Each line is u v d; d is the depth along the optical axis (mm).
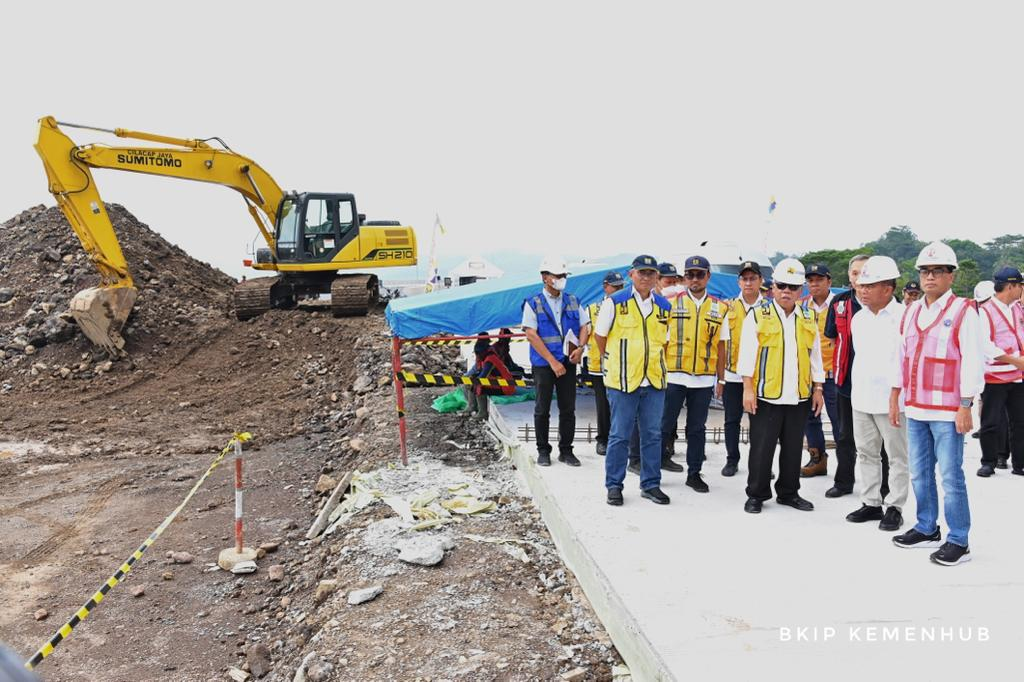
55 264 20828
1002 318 6449
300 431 11945
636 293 5625
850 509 5645
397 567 5500
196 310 19953
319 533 7230
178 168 18516
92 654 5316
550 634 4566
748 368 5430
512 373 9398
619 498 5715
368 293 19719
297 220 20000
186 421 12773
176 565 6770
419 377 8195
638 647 3734
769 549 4828
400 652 4371
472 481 7469
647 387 5621
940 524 5293
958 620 3875
